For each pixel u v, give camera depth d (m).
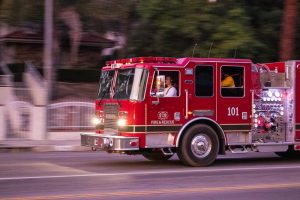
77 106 39.25
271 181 20.55
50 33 36.91
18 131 37.28
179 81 23.97
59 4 49.03
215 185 19.42
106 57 66.94
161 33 43.44
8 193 17.45
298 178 21.39
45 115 36.53
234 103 25.00
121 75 24.25
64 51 64.50
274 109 26.12
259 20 46.59
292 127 26.50
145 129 23.30
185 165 24.84
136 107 23.19
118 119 23.83
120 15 49.25
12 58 65.19
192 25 41.94
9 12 46.53
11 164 25.30
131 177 21.19
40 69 59.38
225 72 24.88
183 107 24.00
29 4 46.59
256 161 27.77
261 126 25.75
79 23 55.34
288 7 41.88
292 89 26.56
